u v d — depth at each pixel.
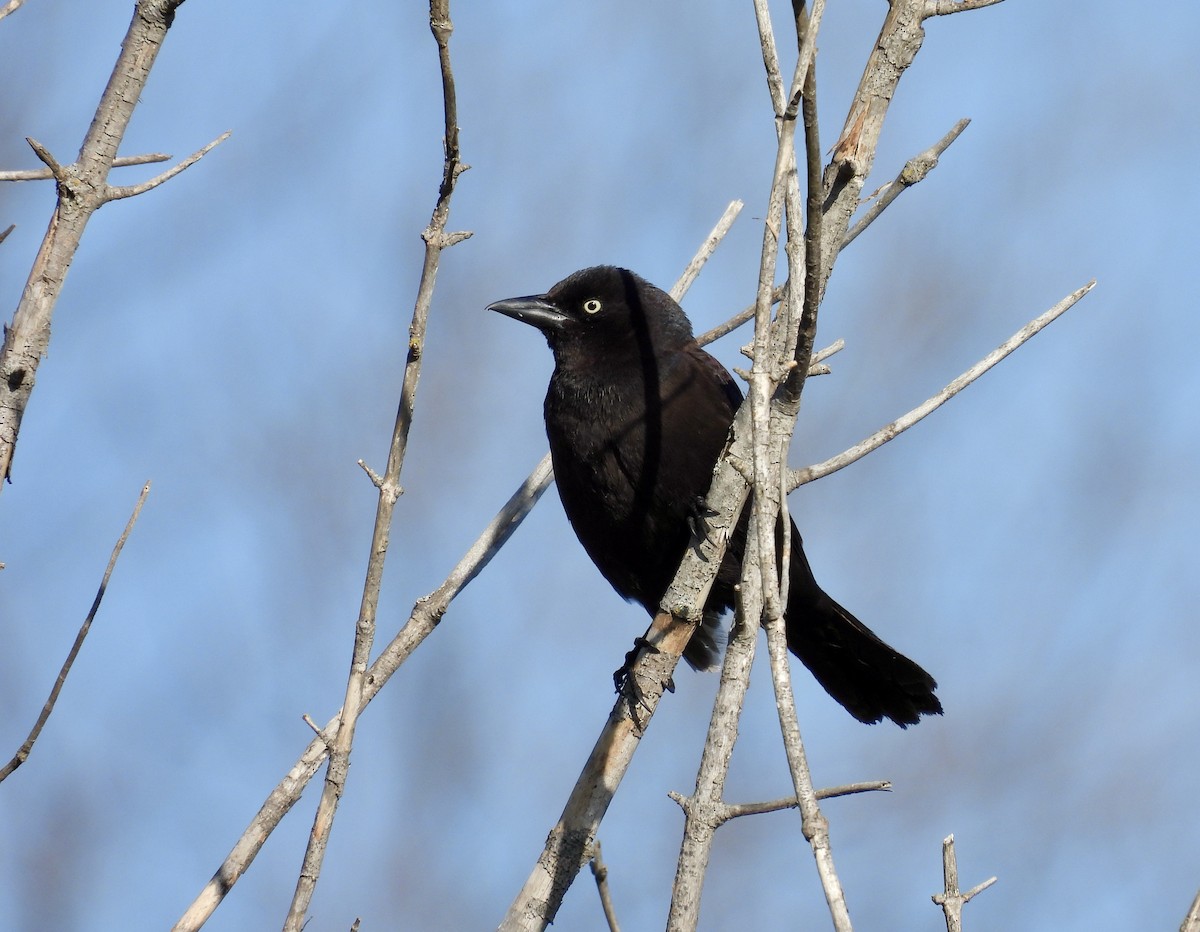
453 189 6.76
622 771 7.75
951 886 5.98
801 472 7.46
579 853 7.48
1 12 6.88
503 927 7.30
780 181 6.13
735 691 5.89
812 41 6.19
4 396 6.26
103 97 6.53
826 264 7.43
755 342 6.01
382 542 6.44
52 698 6.69
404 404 6.61
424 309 6.67
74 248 6.42
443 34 6.55
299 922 5.95
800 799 5.12
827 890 4.95
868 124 7.51
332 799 6.13
